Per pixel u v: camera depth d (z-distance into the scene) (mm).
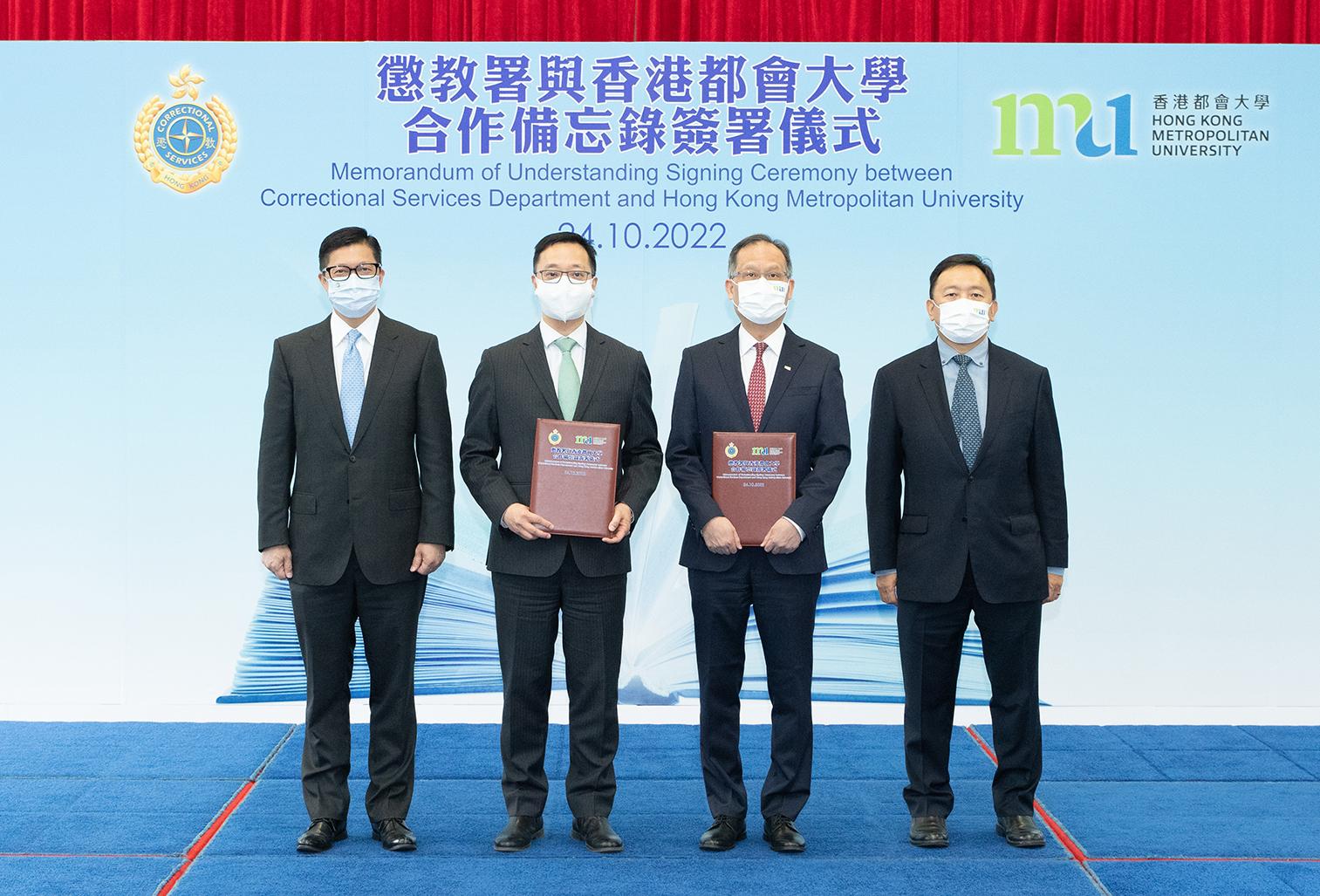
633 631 4078
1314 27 4219
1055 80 4035
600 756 2986
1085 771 3574
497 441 3049
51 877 2725
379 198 4047
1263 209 4031
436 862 2852
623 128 4047
